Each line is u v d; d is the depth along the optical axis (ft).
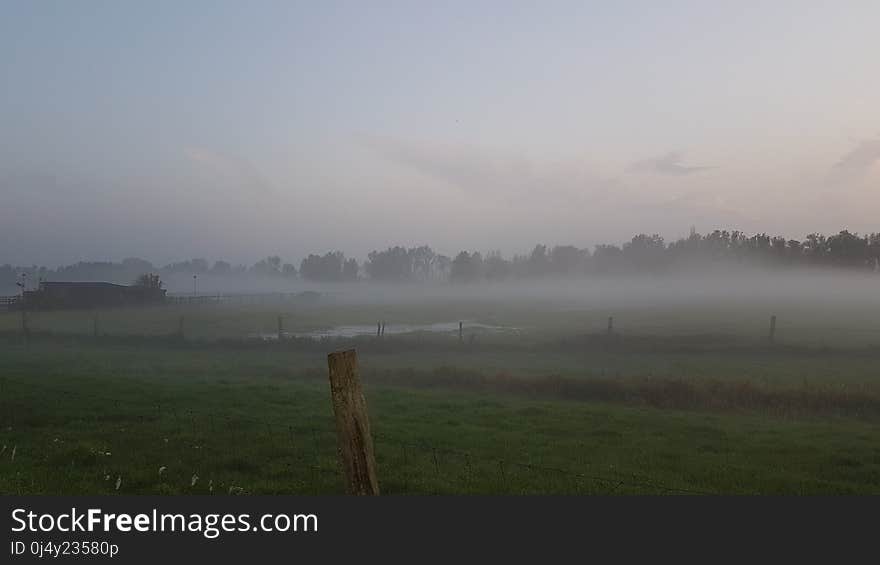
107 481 37.47
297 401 67.87
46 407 59.41
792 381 85.15
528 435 53.72
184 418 56.29
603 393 75.82
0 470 38.86
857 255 563.89
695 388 73.72
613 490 37.91
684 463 45.06
